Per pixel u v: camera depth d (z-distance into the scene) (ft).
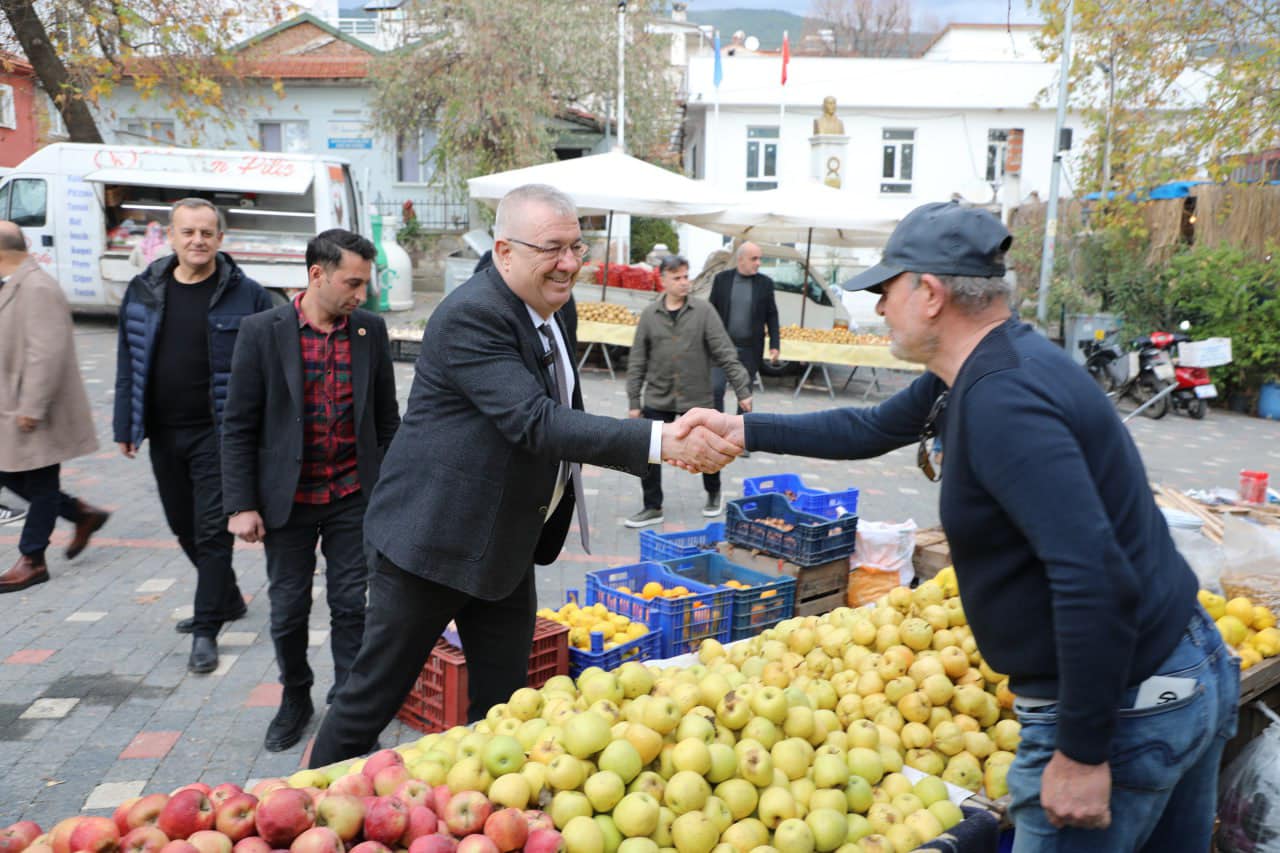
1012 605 6.78
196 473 15.10
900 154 90.02
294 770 12.62
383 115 75.51
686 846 7.51
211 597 15.38
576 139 85.76
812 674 11.02
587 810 7.60
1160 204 54.60
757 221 41.55
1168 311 55.16
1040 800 6.89
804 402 46.65
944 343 7.03
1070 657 6.09
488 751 7.83
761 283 30.68
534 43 71.87
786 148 89.40
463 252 59.00
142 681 14.99
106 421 33.65
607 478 29.99
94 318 55.47
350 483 12.97
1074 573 6.03
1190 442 42.65
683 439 8.96
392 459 9.68
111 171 50.26
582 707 8.93
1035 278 62.23
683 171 93.91
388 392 13.29
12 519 23.00
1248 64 44.65
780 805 7.98
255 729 13.66
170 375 14.84
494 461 9.30
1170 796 7.45
